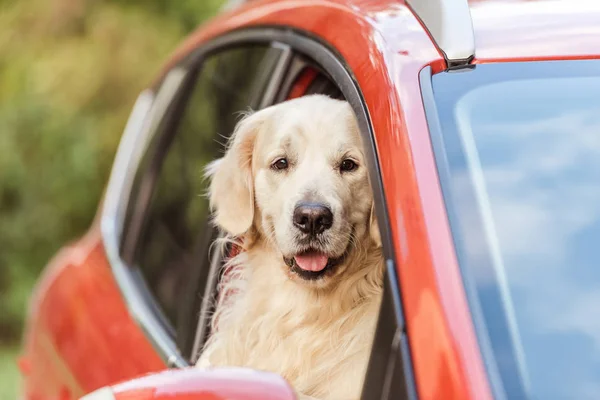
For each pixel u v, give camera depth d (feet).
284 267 9.69
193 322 10.67
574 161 7.50
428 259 6.80
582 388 6.41
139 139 14.67
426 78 7.93
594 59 8.14
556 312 6.72
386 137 7.63
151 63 32.27
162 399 6.88
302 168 9.52
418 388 6.39
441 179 7.22
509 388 6.30
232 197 10.42
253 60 11.23
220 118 11.75
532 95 7.86
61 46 33.09
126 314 12.25
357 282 9.46
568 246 7.04
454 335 6.43
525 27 8.45
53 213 32.83
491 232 7.04
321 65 9.29
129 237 13.69
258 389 6.72
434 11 8.41
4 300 33.45
